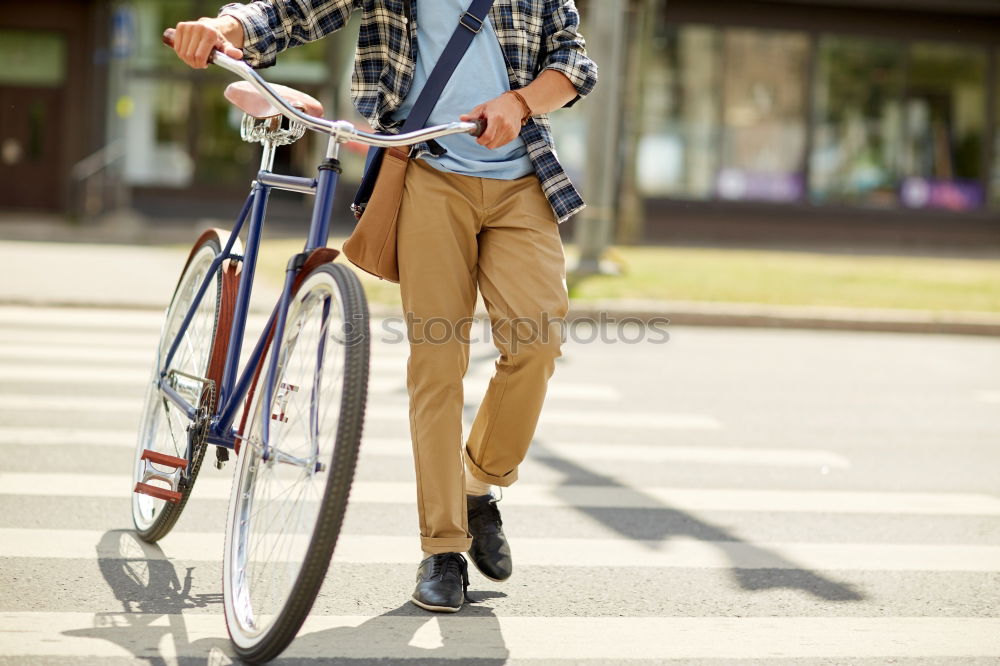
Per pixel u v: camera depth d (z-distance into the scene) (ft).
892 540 31.68
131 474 34.68
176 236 126.62
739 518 33.45
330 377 19.67
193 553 27.37
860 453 43.06
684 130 159.53
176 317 28.60
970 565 29.48
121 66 151.33
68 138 151.84
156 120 152.35
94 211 143.23
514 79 23.13
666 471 39.04
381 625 23.26
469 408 47.39
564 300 23.35
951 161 163.32
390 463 37.93
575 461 39.96
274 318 22.54
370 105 23.29
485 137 21.48
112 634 21.95
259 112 23.00
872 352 70.95
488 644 22.52
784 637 23.72
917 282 101.86
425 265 23.08
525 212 23.38
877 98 161.58
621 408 50.01
